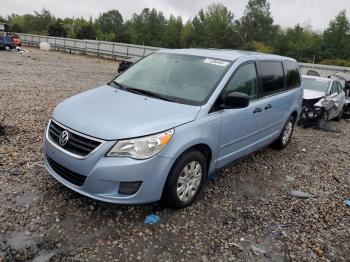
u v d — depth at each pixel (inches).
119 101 159.9
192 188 160.4
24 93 393.7
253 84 197.6
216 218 156.6
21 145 216.7
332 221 166.2
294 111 260.5
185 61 190.9
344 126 437.4
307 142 314.8
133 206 156.6
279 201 181.6
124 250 128.0
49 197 156.9
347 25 2787.9
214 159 170.6
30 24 4402.1
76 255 122.6
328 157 273.7
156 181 139.6
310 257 136.3
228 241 140.6
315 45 2886.3
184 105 159.0
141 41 3363.7
